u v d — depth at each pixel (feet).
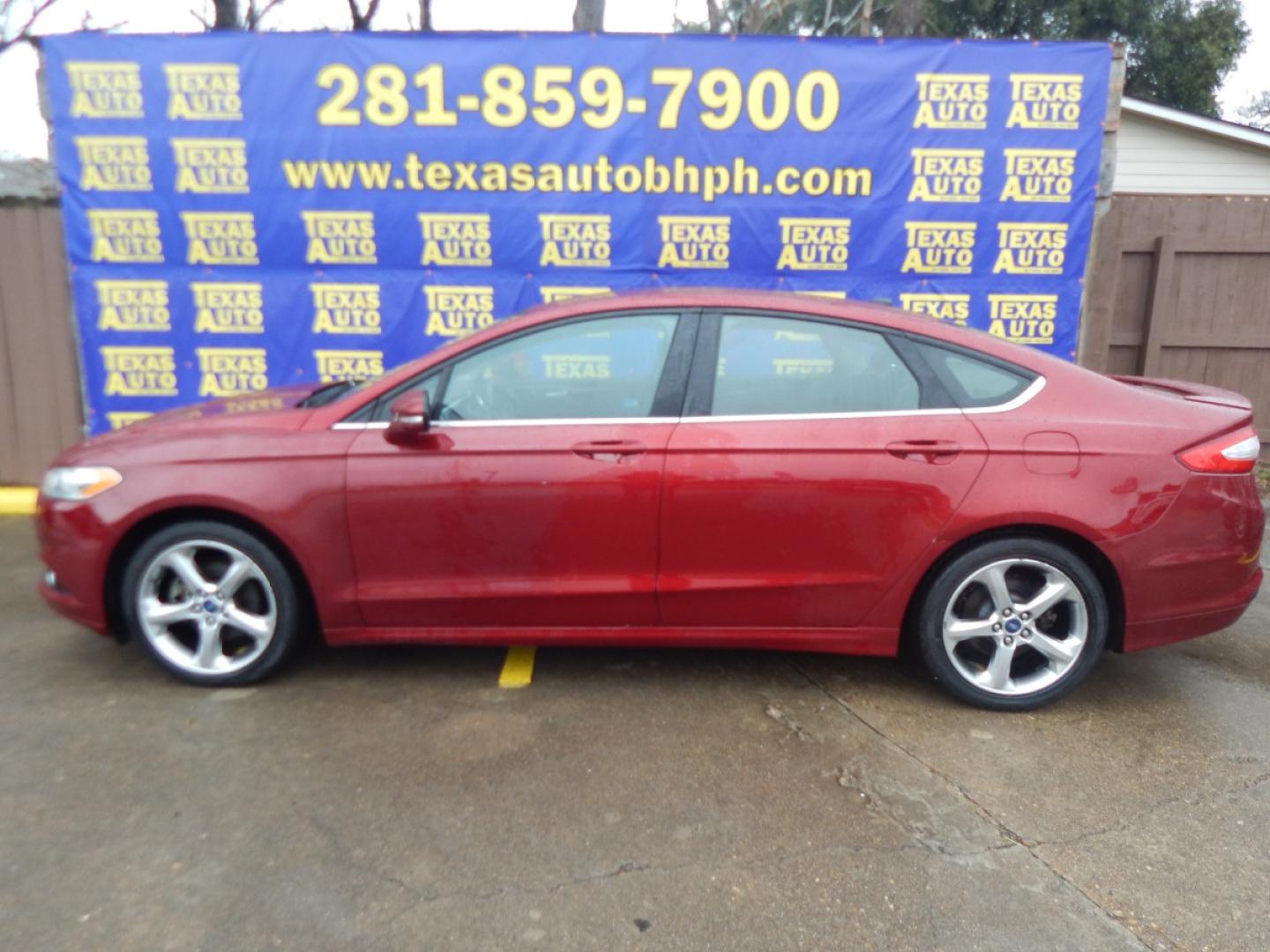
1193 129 38.32
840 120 19.70
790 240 20.22
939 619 11.48
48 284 20.81
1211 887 8.38
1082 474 11.00
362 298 20.39
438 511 11.33
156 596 11.87
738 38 19.35
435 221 20.10
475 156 19.81
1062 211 20.07
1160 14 62.03
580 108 19.61
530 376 11.62
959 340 11.64
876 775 10.19
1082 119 19.70
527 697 12.01
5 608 15.06
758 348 11.60
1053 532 11.25
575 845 8.82
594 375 11.64
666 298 11.81
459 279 20.34
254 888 8.12
